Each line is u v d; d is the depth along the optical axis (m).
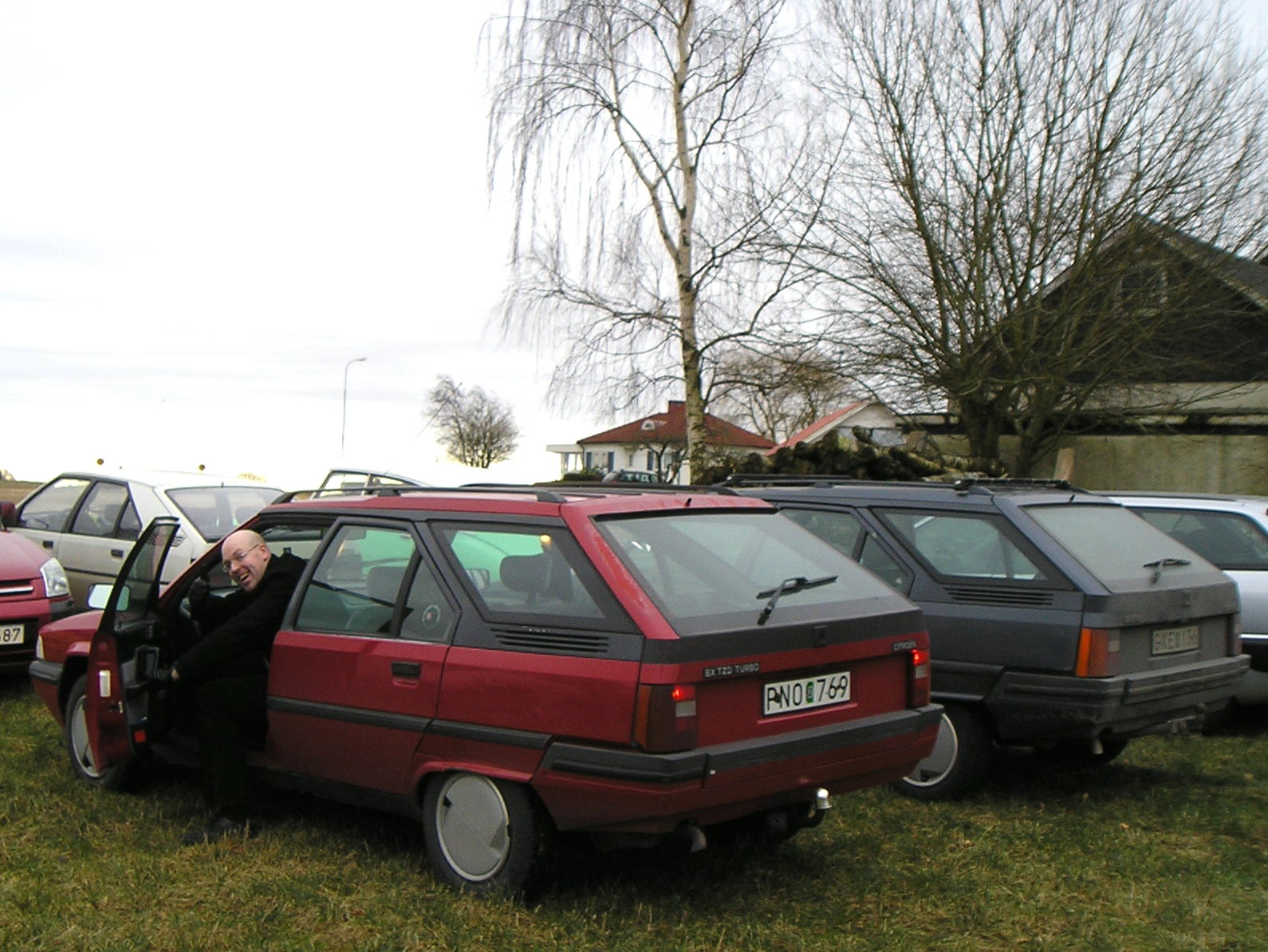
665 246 20.41
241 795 5.42
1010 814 6.08
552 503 4.71
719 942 4.24
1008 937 4.41
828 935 4.38
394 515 5.17
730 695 4.30
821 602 4.74
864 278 21.33
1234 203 19.81
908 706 4.96
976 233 20.55
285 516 5.68
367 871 4.94
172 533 5.75
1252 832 5.86
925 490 6.83
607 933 4.30
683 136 20.11
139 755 5.50
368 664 4.94
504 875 4.50
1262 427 21.16
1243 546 8.55
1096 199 20.05
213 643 5.28
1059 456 21.53
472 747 4.57
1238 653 6.81
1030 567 6.18
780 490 7.28
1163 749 7.80
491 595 4.68
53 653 6.56
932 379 21.16
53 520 11.67
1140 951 4.31
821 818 4.79
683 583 4.50
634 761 4.11
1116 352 20.62
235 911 4.50
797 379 20.73
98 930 4.28
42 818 5.64
